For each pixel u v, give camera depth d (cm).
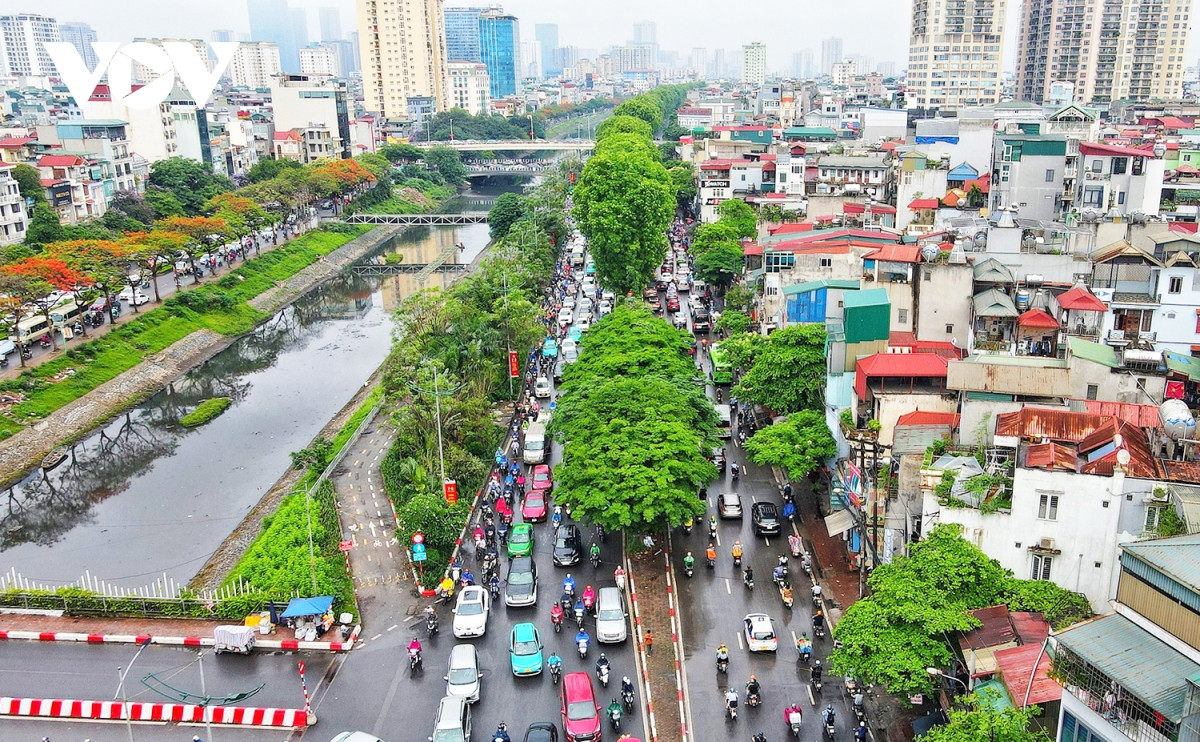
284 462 9550
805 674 5206
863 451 6059
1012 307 7031
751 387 7812
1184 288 7144
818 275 9206
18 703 4988
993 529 4725
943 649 4291
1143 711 3167
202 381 12356
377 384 11662
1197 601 3266
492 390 9825
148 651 5609
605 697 5047
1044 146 11231
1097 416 5009
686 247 17412
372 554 6800
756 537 6800
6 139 18712
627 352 8469
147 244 14138
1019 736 3509
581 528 7100
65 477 9312
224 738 4797
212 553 7550
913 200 12469
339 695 5128
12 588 6488
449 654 5525
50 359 11256
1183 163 14550
